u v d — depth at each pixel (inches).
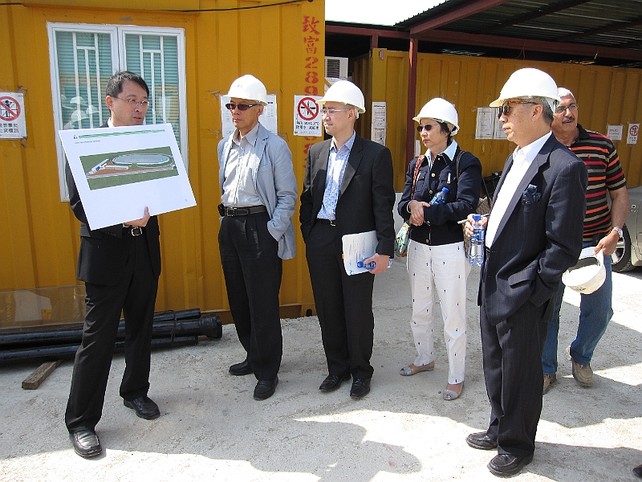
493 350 109.0
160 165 115.3
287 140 178.1
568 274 111.2
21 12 153.9
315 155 135.0
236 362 154.0
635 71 330.0
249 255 131.5
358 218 127.9
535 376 102.9
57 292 167.3
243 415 126.6
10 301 163.8
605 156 129.7
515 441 105.9
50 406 129.5
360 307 130.7
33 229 164.9
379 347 166.6
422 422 123.8
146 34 162.4
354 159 127.7
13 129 158.2
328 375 144.2
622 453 112.5
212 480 103.6
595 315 133.5
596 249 127.0
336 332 136.9
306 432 119.5
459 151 129.8
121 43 161.3
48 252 166.9
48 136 161.3
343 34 271.7
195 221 174.4
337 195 129.5
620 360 157.4
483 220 113.9
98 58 161.3
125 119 113.5
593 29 272.1
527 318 100.5
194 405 130.7
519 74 98.9
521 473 105.8
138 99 113.3
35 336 150.2
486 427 121.9
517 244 100.3
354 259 126.6
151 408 125.0
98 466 107.6
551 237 94.9
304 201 137.6
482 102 308.2
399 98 290.2
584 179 94.5
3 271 165.0
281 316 189.3
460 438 117.8
